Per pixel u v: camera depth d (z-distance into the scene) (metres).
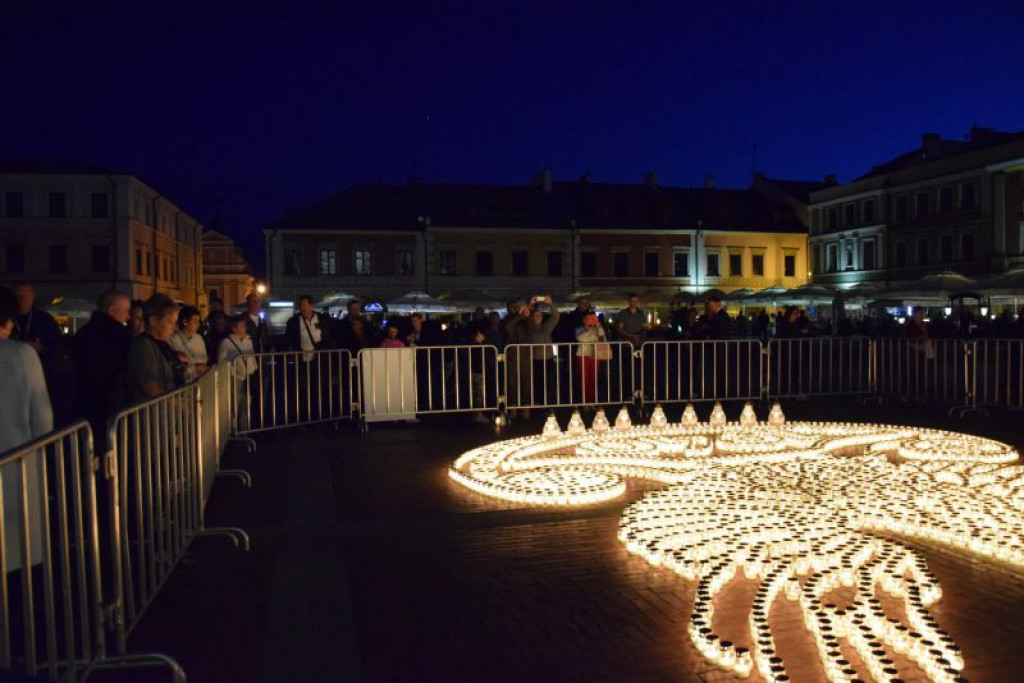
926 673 3.95
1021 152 41.38
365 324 17.02
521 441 10.38
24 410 4.85
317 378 12.30
